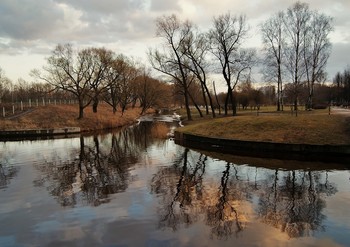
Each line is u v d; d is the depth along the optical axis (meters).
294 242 11.43
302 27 58.62
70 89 63.56
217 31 52.78
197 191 17.95
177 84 65.06
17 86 108.94
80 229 12.72
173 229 12.62
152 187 18.77
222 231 12.43
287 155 27.78
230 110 81.38
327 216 13.87
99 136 47.12
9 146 37.25
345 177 20.22
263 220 13.55
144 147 35.03
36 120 55.53
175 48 55.56
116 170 23.48
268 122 34.91
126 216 14.08
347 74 96.88
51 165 25.66
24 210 15.03
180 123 61.97
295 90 56.41
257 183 19.38
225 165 24.61
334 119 32.41
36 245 11.43
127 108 102.19
